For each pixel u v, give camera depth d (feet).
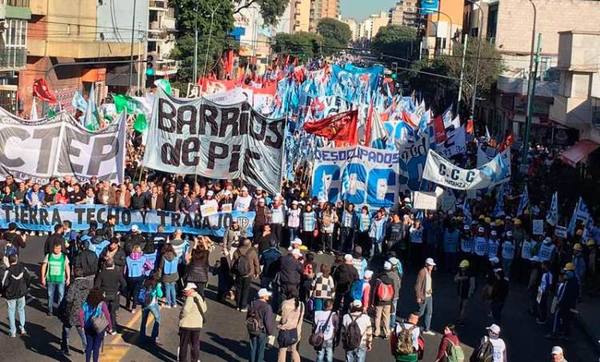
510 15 281.74
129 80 227.81
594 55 157.58
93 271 57.06
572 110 158.40
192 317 51.98
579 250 80.02
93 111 117.39
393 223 91.09
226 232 80.33
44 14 188.34
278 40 541.34
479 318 73.51
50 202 90.22
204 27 286.87
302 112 142.20
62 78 202.08
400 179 107.55
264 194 93.56
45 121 90.02
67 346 54.65
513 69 259.80
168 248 66.54
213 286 76.74
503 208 104.42
